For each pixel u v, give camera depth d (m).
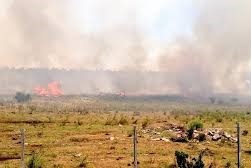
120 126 62.09
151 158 35.22
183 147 41.41
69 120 76.56
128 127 60.03
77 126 62.66
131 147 41.12
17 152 38.69
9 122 71.00
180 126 55.34
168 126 56.41
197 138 46.34
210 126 59.72
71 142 44.88
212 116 81.62
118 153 37.91
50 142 44.88
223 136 47.34
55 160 34.34
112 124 66.25
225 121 71.31
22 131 26.55
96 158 35.50
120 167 32.16
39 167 31.20
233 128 56.88
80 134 51.97
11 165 32.28
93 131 55.00
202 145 42.78
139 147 40.94
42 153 36.75
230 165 32.59
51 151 38.59
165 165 32.09
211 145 43.09
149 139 46.44
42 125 64.94
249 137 49.09
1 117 76.94
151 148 40.44
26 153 38.03
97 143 43.94
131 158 35.41
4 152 38.69
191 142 45.09
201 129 51.06
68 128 59.19
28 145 42.91
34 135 50.94
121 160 34.59
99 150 39.38
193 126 48.94
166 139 46.28
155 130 53.59
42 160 31.86
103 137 48.34
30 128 59.22
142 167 32.03
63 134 51.97
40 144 43.44
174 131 52.12
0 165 32.47
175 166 31.66
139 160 34.34
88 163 33.16
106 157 35.94
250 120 75.25
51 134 51.81
